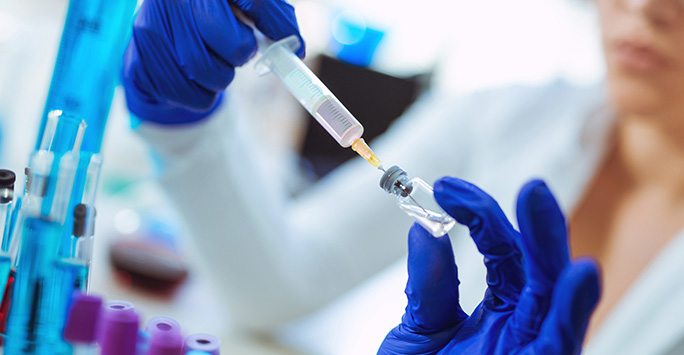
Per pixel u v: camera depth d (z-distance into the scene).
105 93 0.53
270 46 0.58
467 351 0.51
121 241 0.83
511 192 0.90
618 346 0.78
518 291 0.52
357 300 0.99
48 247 0.50
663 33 0.78
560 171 0.88
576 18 1.35
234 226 0.76
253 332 0.81
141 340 0.50
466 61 1.40
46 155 0.50
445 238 0.53
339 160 1.13
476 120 1.01
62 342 0.50
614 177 0.88
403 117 1.11
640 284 0.80
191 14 0.55
